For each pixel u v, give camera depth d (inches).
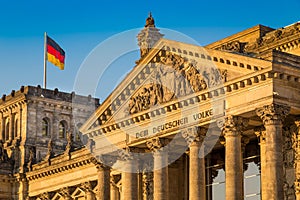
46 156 6318.9
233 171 3735.2
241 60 3695.9
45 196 6146.7
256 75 3612.2
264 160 3941.9
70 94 6963.6
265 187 3747.5
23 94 6673.2
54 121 6825.8
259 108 3614.7
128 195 4564.5
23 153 6535.4
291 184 3799.2
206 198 4532.5
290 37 4557.1
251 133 4126.5
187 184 4645.7
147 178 4835.1
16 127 6791.3
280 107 3570.4
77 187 5861.2
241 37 4965.6
